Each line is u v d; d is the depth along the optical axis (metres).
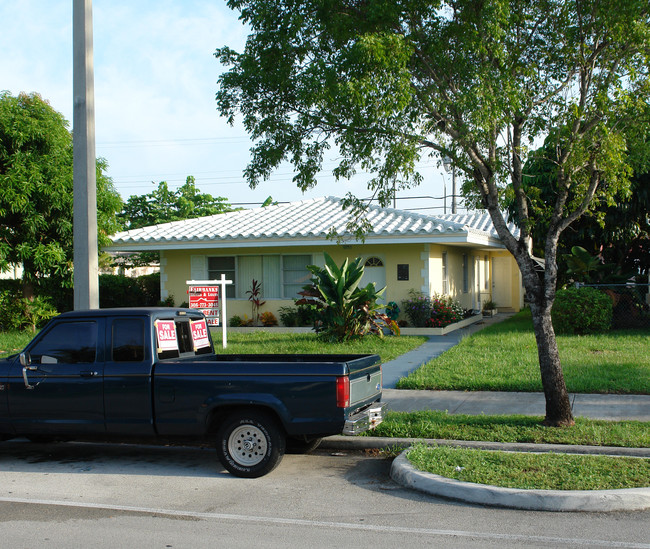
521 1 9.10
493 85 8.38
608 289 19.42
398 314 20.00
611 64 9.09
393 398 10.75
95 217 9.84
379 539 5.32
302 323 21.25
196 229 22.66
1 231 19.94
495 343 16.31
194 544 5.27
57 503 6.40
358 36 8.33
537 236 21.75
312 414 6.96
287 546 5.19
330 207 23.94
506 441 7.98
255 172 9.89
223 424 7.30
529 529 5.50
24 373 7.69
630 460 6.99
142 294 25.19
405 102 8.21
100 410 7.54
